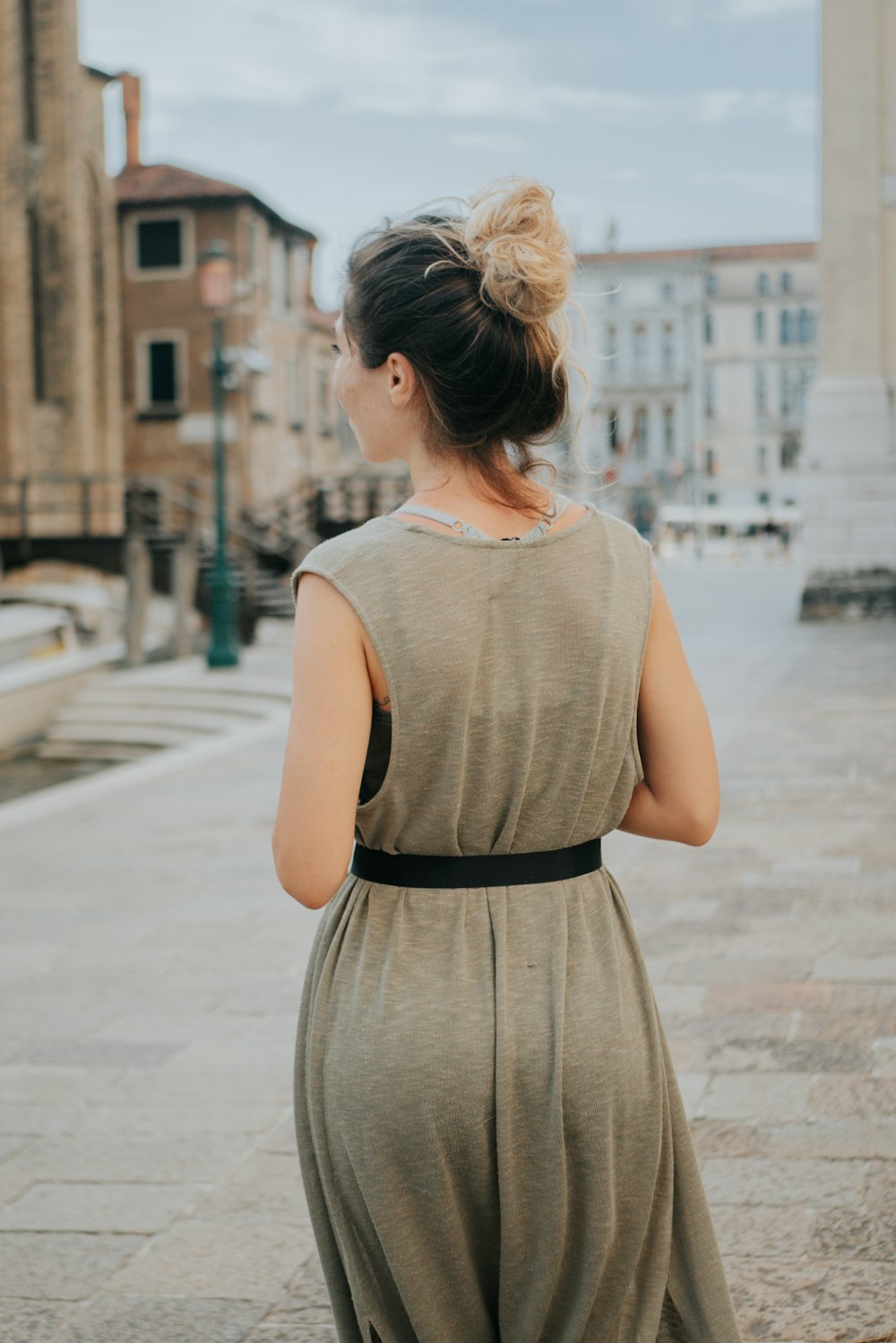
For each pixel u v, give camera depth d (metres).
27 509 21.70
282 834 1.55
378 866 1.65
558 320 1.61
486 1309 1.69
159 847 7.43
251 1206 3.15
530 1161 1.60
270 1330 2.63
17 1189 3.28
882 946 4.70
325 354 43.47
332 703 1.54
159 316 37.75
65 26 29.44
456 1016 1.58
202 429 37.62
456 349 1.58
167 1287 2.81
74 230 29.83
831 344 18.58
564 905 1.65
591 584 1.62
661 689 1.72
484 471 1.63
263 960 5.12
